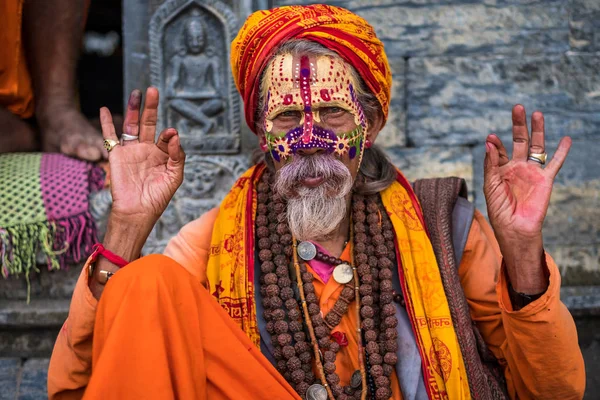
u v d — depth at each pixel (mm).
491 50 2967
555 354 1747
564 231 2916
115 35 4691
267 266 1924
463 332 1854
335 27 1908
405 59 2979
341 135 1891
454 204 2023
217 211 2076
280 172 1886
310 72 1869
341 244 1989
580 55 2951
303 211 1859
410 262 1914
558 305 1721
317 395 1812
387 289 1896
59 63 3092
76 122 3010
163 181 1836
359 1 2984
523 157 1775
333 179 1865
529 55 2961
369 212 1985
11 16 3014
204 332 1637
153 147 1846
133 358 1541
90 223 2738
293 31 1892
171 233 2932
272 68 1890
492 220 1760
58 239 2705
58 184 2754
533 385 1833
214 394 1654
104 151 2896
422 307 1879
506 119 2959
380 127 2066
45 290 2783
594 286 2855
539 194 1741
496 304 1959
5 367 2705
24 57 3119
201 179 2949
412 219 1967
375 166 2053
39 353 2748
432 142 2975
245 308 1883
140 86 2996
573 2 2947
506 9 2959
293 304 1882
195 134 2973
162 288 1585
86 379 1757
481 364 1851
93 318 1698
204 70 2979
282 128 1897
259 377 1647
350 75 1918
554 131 2951
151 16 2977
